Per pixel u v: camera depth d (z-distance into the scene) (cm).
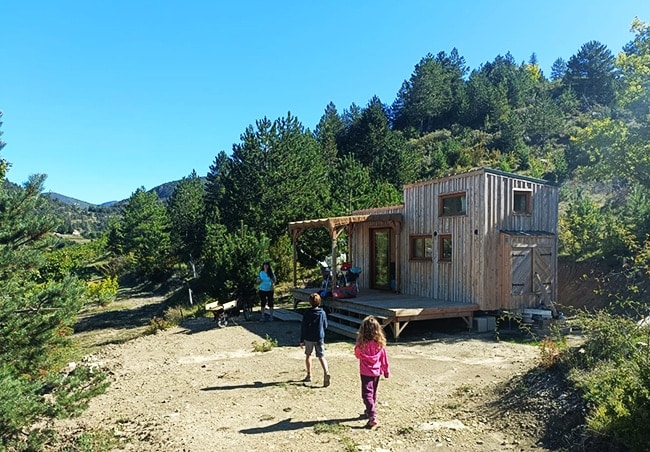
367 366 626
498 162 5391
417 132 8162
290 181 3050
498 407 679
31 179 625
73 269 4172
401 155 4525
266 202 3023
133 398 807
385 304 1400
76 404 585
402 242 1720
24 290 647
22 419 489
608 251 1883
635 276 1655
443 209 1549
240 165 3109
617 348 686
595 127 2148
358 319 1386
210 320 1681
